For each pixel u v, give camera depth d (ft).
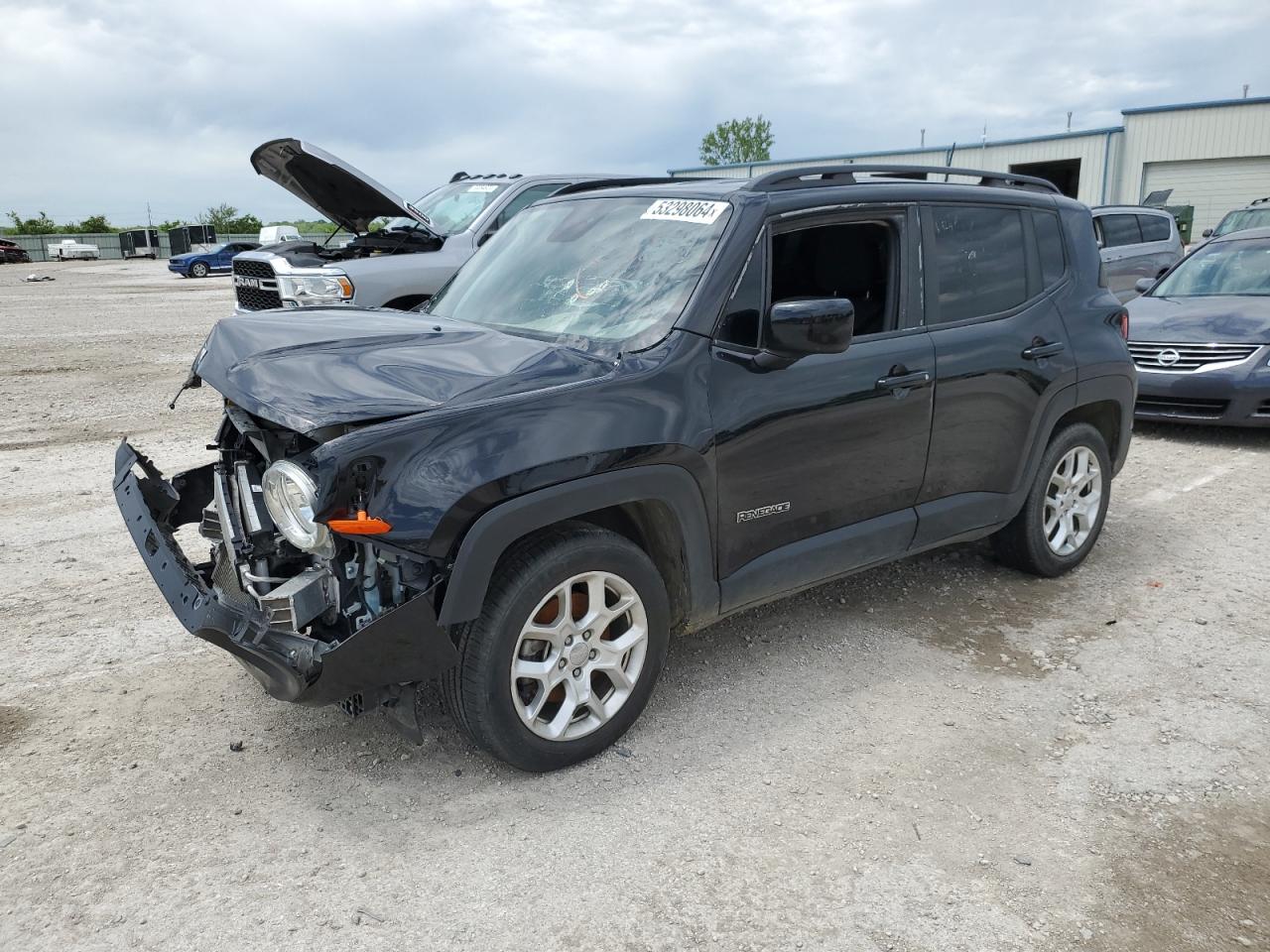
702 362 10.74
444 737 11.18
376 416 8.93
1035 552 15.49
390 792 10.13
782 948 8.04
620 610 10.56
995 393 13.80
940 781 10.41
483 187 30.40
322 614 9.46
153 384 36.50
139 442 26.02
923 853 9.24
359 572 9.35
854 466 12.26
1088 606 15.07
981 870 9.02
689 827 9.60
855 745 11.10
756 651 13.48
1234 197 106.52
